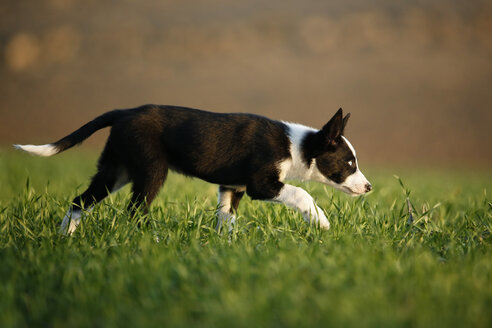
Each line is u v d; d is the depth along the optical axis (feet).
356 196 35.76
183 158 30.58
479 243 27.53
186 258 22.84
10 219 30.09
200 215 28.71
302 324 16.52
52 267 21.20
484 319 16.93
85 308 18.02
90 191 30.83
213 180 31.45
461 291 19.25
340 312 16.87
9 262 21.93
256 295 18.20
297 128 31.94
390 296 18.69
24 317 17.97
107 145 30.71
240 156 30.55
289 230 27.91
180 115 30.42
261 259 22.26
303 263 21.26
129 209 29.50
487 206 35.81
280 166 30.89
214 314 17.08
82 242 25.50
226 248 24.75
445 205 38.47
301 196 30.07
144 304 17.93
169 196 39.19
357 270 20.65
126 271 20.90
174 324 16.47
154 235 27.20
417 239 27.86
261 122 31.01
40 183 51.85
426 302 18.02
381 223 29.63
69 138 30.68
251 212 33.88
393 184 58.49
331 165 32.24
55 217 31.45
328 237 26.86
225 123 30.55
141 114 30.04
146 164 29.86
